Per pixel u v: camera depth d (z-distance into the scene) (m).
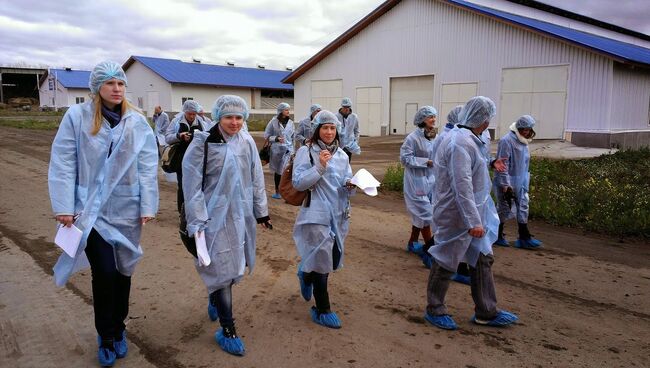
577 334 4.24
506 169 6.54
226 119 3.70
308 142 4.34
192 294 5.01
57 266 3.56
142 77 47.53
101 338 3.62
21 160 15.46
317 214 4.18
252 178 3.97
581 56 19.78
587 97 19.80
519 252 6.63
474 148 4.11
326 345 3.99
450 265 4.21
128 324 4.33
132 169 3.55
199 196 3.69
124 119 3.53
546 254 6.55
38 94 75.75
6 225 7.57
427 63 25.17
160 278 5.45
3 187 10.78
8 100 73.12
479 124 4.17
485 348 3.96
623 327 4.39
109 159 3.45
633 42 41.16
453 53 24.03
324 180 4.21
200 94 46.28
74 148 3.41
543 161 14.57
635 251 6.73
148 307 4.69
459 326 4.36
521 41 21.55
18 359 3.72
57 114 53.22
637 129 21.55
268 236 7.27
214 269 3.75
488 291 4.29
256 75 51.62
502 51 22.23
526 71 21.52
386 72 27.09
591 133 19.66
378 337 4.14
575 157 16.70
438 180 4.23
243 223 3.85
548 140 20.97
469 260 4.27
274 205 9.52
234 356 3.79
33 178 12.02
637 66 19.39
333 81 29.62
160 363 3.69
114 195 3.52
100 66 3.42
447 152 4.13
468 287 5.33
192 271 5.68
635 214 8.02
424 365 3.69
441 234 4.25
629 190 10.02
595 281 5.54
